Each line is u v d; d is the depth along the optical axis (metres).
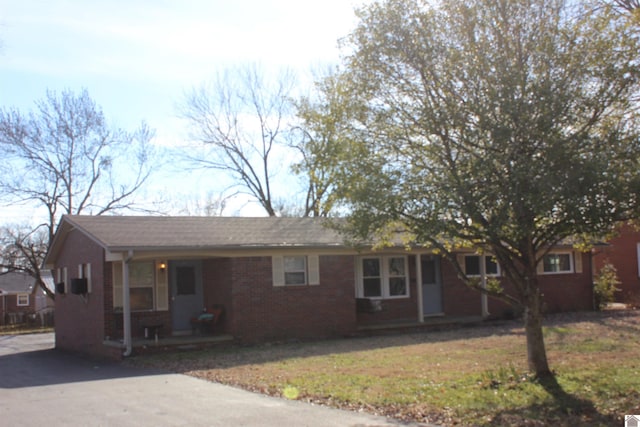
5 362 17.95
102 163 36.84
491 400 9.28
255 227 20.78
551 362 12.35
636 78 9.19
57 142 35.59
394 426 8.09
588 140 8.88
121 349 16.67
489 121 9.03
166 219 20.48
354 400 9.72
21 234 37.88
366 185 9.73
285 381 11.64
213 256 18.39
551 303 25.16
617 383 10.04
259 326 18.72
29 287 52.09
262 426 8.20
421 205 9.41
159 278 19.17
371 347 16.67
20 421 8.95
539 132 8.88
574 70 9.33
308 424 8.26
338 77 11.07
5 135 34.44
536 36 9.54
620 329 17.94
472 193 8.90
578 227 9.13
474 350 14.98
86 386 12.29
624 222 9.48
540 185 8.20
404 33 9.92
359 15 10.26
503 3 9.58
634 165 8.55
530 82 9.23
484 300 22.86
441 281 23.67
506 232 9.20
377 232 10.77
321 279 19.97
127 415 9.17
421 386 10.55
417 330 21.03
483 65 9.40
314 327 19.62
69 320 21.27
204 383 11.99
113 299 18.17
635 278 30.22
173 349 17.27
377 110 10.29
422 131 9.91
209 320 18.88
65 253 22.05
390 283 22.80
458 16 9.85
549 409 8.65
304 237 20.16
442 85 9.77
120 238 17.33
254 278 18.83
